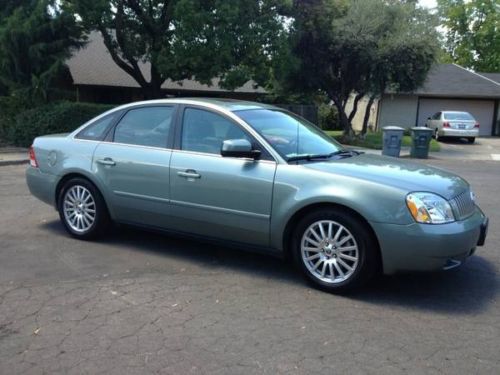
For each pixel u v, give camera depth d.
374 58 21.67
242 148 4.84
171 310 4.22
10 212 7.54
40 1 17.41
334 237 4.58
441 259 4.27
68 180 6.16
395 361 3.47
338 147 5.72
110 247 5.88
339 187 4.51
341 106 24.27
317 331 3.89
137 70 20.53
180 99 5.72
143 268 5.21
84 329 3.86
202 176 5.16
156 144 5.59
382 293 4.66
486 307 4.40
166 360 3.44
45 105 17.58
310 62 22.62
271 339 3.75
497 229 7.11
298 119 5.95
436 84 33.12
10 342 3.66
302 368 3.36
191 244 6.05
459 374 3.32
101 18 17.84
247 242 5.07
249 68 19.14
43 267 5.18
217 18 17.22
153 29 18.95
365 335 3.84
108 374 3.27
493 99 33.09
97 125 6.12
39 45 17.22
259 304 4.38
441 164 16.81
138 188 5.62
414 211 4.27
